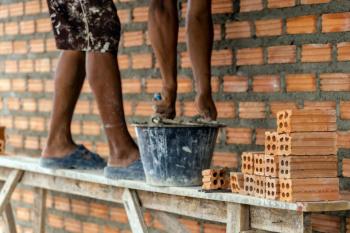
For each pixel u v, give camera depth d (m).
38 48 5.63
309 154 3.11
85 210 5.34
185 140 3.56
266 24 4.09
